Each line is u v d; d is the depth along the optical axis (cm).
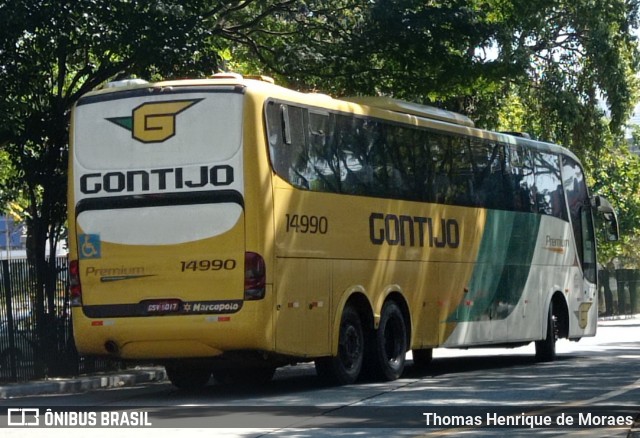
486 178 2280
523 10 2948
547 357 2522
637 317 6388
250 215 1603
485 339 2256
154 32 2119
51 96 2253
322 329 1739
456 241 2158
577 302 2678
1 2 2052
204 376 1944
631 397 1603
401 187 1983
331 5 2580
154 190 1644
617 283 6400
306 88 2705
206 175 1622
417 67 2625
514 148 2403
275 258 1630
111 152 1670
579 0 3522
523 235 2414
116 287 1661
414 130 2038
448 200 2138
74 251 1688
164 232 1636
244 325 1598
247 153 1609
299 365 2525
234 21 2691
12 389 1881
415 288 2016
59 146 2248
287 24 2683
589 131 3706
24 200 2808
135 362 1741
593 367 2270
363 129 1884
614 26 3594
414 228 2014
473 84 2828
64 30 2100
